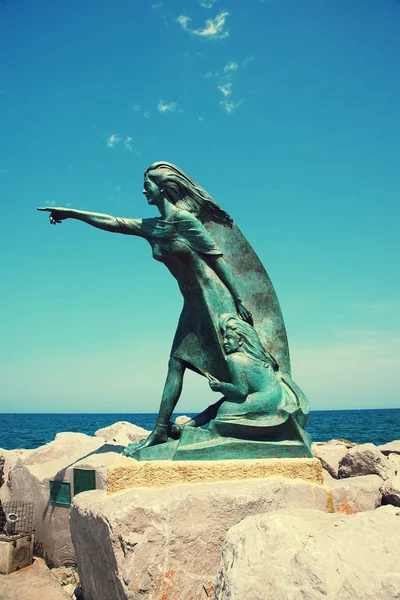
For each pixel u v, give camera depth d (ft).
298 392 15.90
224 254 17.11
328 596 6.84
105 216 17.49
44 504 20.51
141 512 11.55
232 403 15.05
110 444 22.53
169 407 16.35
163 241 16.63
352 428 98.73
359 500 15.23
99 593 12.89
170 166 17.13
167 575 11.21
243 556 8.17
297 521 8.47
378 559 7.23
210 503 12.14
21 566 19.38
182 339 16.87
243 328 15.83
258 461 13.87
